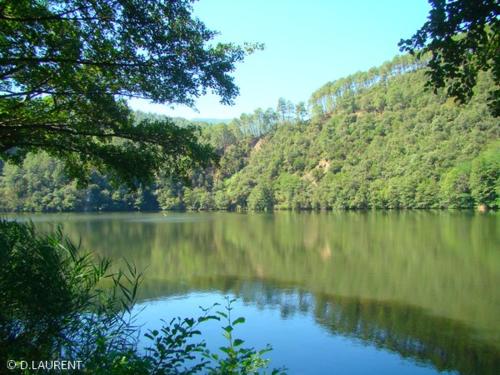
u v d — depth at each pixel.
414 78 119.94
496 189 60.38
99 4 5.48
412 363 10.31
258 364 3.98
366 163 91.56
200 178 102.44
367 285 18.55
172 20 6.23
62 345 4.79
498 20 3.52
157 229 46.38
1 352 4.36
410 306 15.27
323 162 107.56
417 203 73.25
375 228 43.91
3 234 5.02
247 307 15.05
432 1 3.60
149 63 6.34
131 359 3.80
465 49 3.79
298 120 136.25
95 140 8.95
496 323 13.28
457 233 35.69
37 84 6.71
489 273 20.27
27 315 4.72
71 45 5.77
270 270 22.39
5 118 7.27
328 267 22.97
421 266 22.39
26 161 73.06
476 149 71.56
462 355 10.82
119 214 74.88
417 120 98.31
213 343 11.10
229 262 24.97
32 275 4.88
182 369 7.90
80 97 7.05
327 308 14.99
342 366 10.12
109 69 6.49
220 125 138.25
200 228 48.53
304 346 11.25
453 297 16.39
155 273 21.30
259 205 91.06
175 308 14.54
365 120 112.81
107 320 5.42
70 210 76.56
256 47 7.14
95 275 5.98
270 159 113.94
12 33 5.70
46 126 7.18
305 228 47.03
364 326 13.00
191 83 6.66
